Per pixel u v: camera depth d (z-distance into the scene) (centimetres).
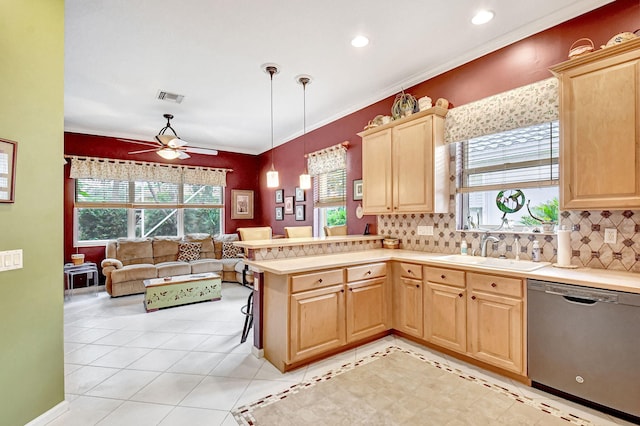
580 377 200
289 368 253
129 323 371
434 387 227
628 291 181
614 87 204
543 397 213
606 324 190
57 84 199
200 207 673
